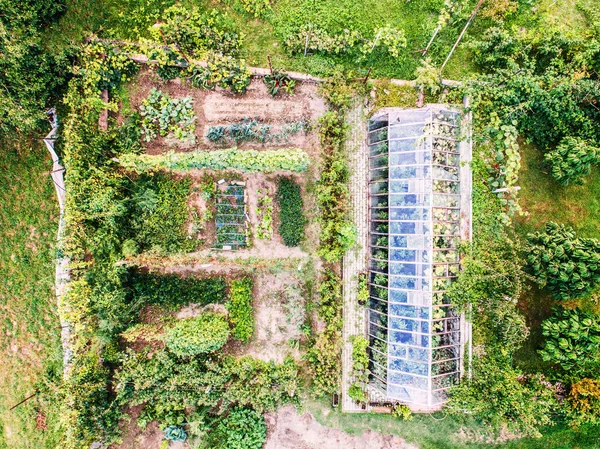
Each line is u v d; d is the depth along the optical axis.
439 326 16.50
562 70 17.48
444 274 16.66
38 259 18.03
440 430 18.34
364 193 18.22
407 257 16.61
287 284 18.47
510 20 18.19
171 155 16.94
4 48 15.33
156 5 17.81
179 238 18.23
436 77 17.34
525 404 16.47
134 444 18.45
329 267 18.27
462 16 17.81
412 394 16.55
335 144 17.70
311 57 17.95
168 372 17.72
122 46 17.62
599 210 18.33
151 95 17.92
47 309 18.09
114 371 18.09
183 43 17.38
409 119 16.67
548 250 16.34
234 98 18.23
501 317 16.23
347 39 17.55
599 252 16.20
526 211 18.23
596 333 16.52
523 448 18.30
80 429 16.66
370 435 18.45
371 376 17.80
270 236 18.41
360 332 18.22
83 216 16.72
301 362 18.50
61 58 16.69
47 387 17.67
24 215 17.98
